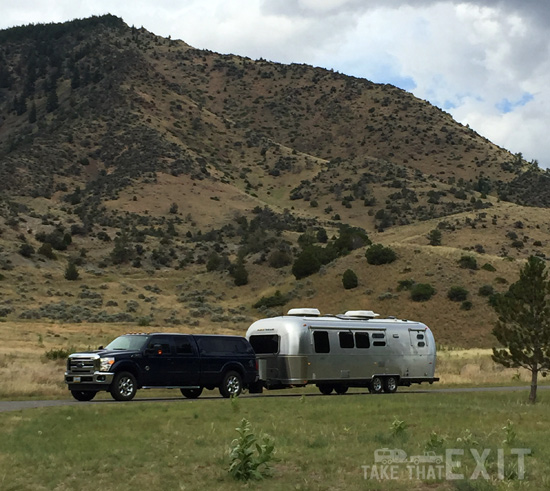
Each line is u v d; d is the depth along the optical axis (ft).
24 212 491.72
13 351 146.41
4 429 48.08
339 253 364.58
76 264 406.00
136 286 376.07
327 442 42.78
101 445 41.47
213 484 32.55
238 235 533.96
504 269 306.55
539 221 508.53
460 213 557.74
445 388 108.78
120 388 73.92
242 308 331.98
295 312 95.40
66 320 266.98
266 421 53.62
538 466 36.32
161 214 586.45
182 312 317.42
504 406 69.51
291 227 565.12
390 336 99.09
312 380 90.07
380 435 44.78
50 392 83.82
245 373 84.12
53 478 33.35
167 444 42.09
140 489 31.71
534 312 83.25
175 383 77.92
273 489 31.81
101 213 561.84
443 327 269.23
